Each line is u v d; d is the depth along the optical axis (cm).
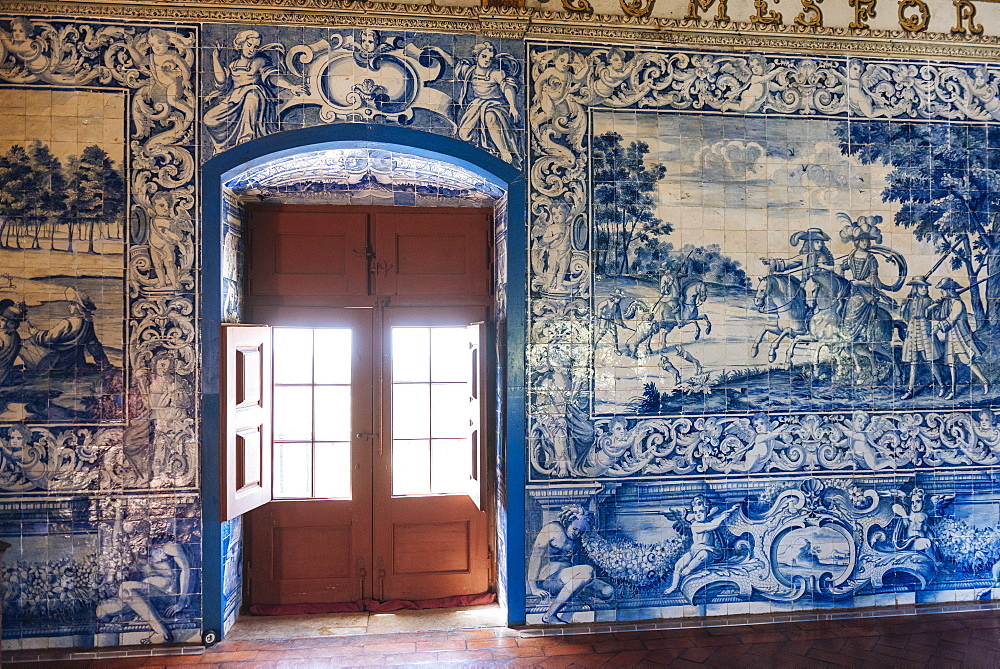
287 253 461
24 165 379
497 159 406
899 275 438
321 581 455
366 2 396
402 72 400
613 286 415
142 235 385
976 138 444
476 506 438
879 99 436
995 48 441
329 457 463
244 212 454
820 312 430
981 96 444
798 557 427
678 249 420
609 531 414
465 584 465
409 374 469
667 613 417
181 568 387
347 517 459
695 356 420
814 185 430
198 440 387
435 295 470
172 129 387
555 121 411
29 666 366
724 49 423
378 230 467
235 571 428
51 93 380
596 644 392
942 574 438
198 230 388
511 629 409
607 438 414
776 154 427
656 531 416
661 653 380
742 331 424
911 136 438
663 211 418
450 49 404
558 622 411
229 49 390
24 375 378
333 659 374
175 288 387
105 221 383
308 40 395
